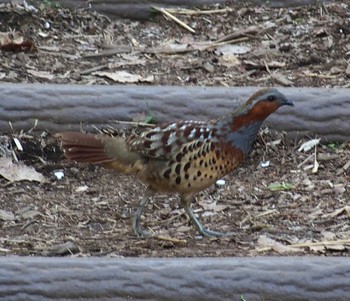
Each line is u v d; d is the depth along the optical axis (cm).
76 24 1338
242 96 1123
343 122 1109
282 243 912
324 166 1074
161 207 1002
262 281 828
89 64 1245
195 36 1328
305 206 997
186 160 884
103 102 1117
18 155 1088
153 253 891
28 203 1006
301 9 1372
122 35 1327
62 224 965
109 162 898
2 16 1322
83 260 840
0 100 1112
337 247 896
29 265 835
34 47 1266
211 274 829
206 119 1112
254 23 1348
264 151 1094
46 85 1130
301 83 1196
